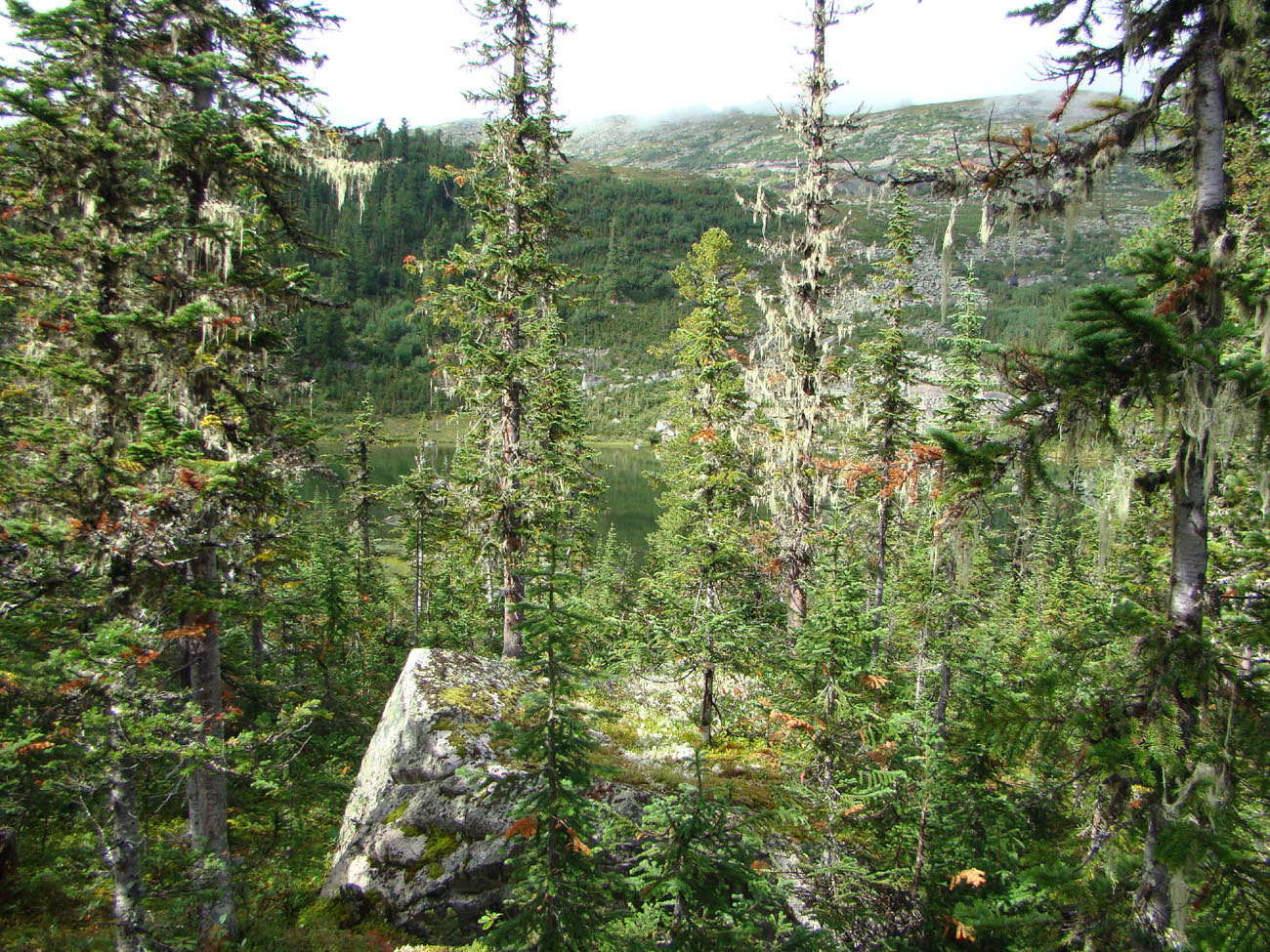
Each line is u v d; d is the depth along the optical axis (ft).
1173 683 16.66
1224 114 16.85
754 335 63.31
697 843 22.41
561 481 63.31
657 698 53.21
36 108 26.48
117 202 30.01
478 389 57.67
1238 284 15.83
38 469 27.32
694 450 62.75
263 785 31.45
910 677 47.29
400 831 39.17
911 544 56.90
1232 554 24.47
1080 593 58.18
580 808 21.21
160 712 27.78
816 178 55.16
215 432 31.83
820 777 32.60
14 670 24.25
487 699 45.19
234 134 31.91
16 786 28.68
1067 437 16.65
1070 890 17.94
